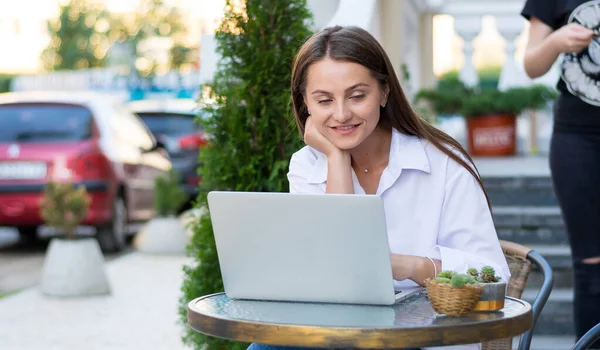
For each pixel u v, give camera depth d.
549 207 6.90
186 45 25.77
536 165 8.43
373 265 2.47
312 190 3.11
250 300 2.65
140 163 11.51
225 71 4.17
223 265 2.65
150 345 6.01
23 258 10.87
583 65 4.09
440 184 2.94
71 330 6.52
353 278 2.50
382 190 2.95
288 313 2.44
